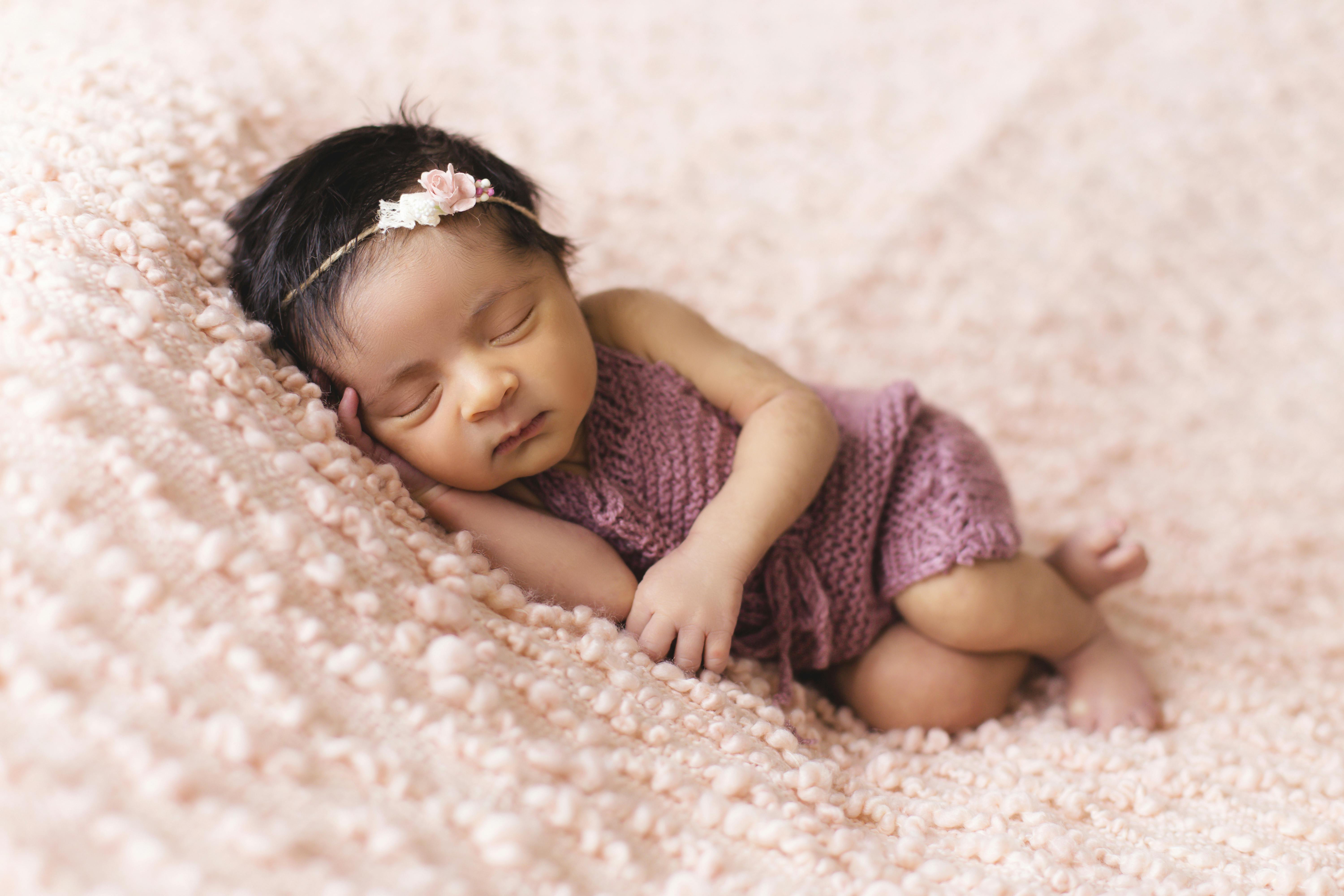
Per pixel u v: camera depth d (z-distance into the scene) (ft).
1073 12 6.55
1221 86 6.21
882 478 3.84
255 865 2.02
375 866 2.14
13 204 2.97
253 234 3.44
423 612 2.65
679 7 6.67
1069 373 5.40
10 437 2.40
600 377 3.78
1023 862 2.91
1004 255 5.72
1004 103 6.20
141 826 1.99
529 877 2.28
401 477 3.35
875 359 5.43
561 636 2.99
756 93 6.35
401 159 3.45
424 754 2.39
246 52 5.58
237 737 2.15
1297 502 4.98
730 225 5.79
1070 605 3.93
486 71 6.19
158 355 2.67
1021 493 5.05
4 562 2.22
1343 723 3.92
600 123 6.10
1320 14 6.35
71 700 2.09
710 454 3.70
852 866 2.71
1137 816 3.33
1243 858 3.11
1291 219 5.81
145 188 3.32
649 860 2.51
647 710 2.90
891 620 3.96
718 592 3.32
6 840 1.90
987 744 3.77
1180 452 5.18
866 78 6.47
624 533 3.56
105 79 3.90
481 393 3.15
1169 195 5.87
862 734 3.86
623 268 5.59
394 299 3.15
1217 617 4.58
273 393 2.97
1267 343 5.47
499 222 3.35
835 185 5.98
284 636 2.39
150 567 2.32
